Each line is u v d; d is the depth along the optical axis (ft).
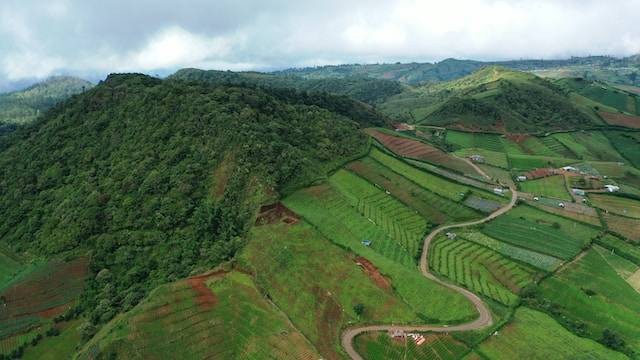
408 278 536.01
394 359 436.35
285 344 442.50
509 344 454.81
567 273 585.22
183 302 476.95
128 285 556.10
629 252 640.58
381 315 488.85
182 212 626.64
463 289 547.08
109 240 612.29
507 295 543.80
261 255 542.16
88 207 655.76
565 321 497.46
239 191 639.35
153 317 455.63
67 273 586.04
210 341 446.19
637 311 516.73
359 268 544.62
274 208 620.08
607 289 554.05
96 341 446.60
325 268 539.70
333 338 455.63
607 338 463.83
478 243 655.76
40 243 645.51
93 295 553.23
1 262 633.20
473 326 477.77
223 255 552.82
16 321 528.63
